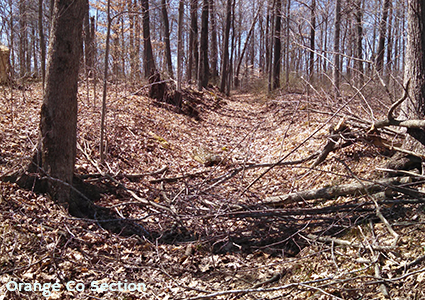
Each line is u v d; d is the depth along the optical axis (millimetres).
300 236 4641
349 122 5906
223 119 14625
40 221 4316
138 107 11148
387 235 4066
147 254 4430
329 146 5824
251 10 34469
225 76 23172
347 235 4363
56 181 4797
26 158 4941
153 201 5438
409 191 4457
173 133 10359
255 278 4000
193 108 13859
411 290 3262
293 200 5293
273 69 19891
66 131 4828
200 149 8719
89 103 9312
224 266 4270
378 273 3432
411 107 5121
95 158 6863
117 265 4078
